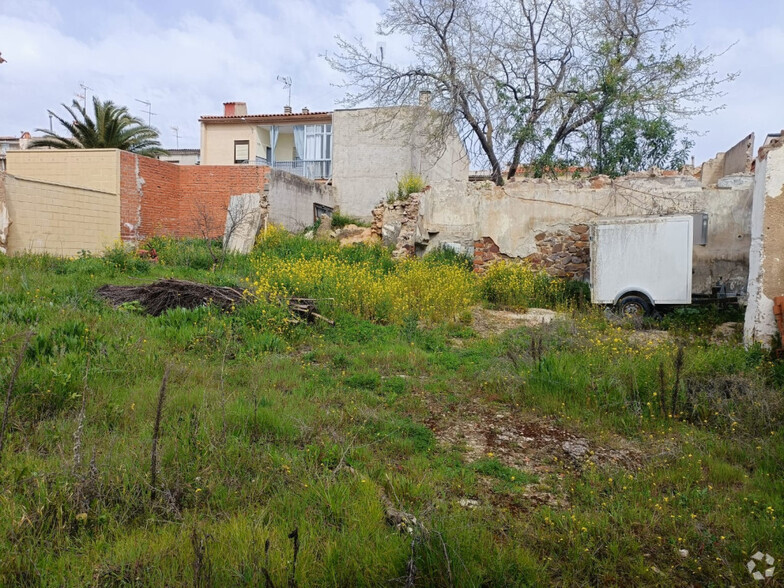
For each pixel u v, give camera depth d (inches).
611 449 167.6
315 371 224.2
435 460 151.3
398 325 315.9
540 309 428.1
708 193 460.8
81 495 108.7
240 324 263.1
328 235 720.3
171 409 159.5
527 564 103.3
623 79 591.2
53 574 90.2
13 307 234.1
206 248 540.7
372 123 857.5
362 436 161.0
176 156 1111.6
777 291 254.1
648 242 398.3
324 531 107.7
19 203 450.6
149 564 94.0
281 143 1026.7
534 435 177.2
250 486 123.2
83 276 362.0
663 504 131.1
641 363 221.5
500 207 526.3
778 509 127.9
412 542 94.9
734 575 106.0
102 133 785.6
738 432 177.6
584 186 502.0
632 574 105.8
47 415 148.6
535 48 657.6
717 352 237.6
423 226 584.4
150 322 257.1
